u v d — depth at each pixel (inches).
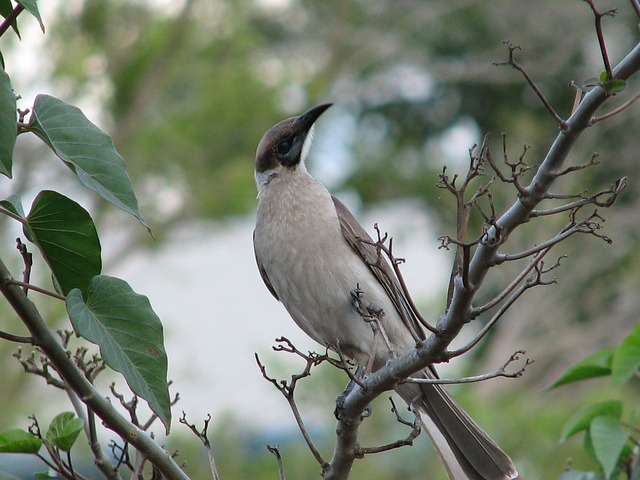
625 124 658.8
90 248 153.6
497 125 761.0
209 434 430.3
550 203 604.1
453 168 749.3
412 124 785.6
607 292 632.4
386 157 765.9
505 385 599.8
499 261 152.3
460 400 412.5
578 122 144.6
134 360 147.6
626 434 201.6
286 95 535.5
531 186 149.0
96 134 149.0
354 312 249.6
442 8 727.1
